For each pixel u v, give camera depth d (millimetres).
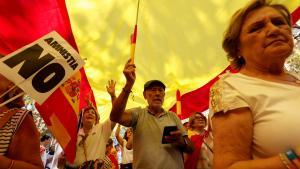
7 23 3264
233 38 1649
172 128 3055
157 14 3852
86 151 3703
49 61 2238
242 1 3668
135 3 3744
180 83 4703
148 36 4094
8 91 1928
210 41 4098
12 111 1844
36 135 1848
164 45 4207
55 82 2217
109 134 3963
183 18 3879
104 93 4879
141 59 4426
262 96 1284
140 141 3115
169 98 4945
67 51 2359
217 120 1320
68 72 2309
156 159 2998
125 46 4148
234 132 1244
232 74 1457
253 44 1519
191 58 4336
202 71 4484
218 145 1259
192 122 4297
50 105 2500
